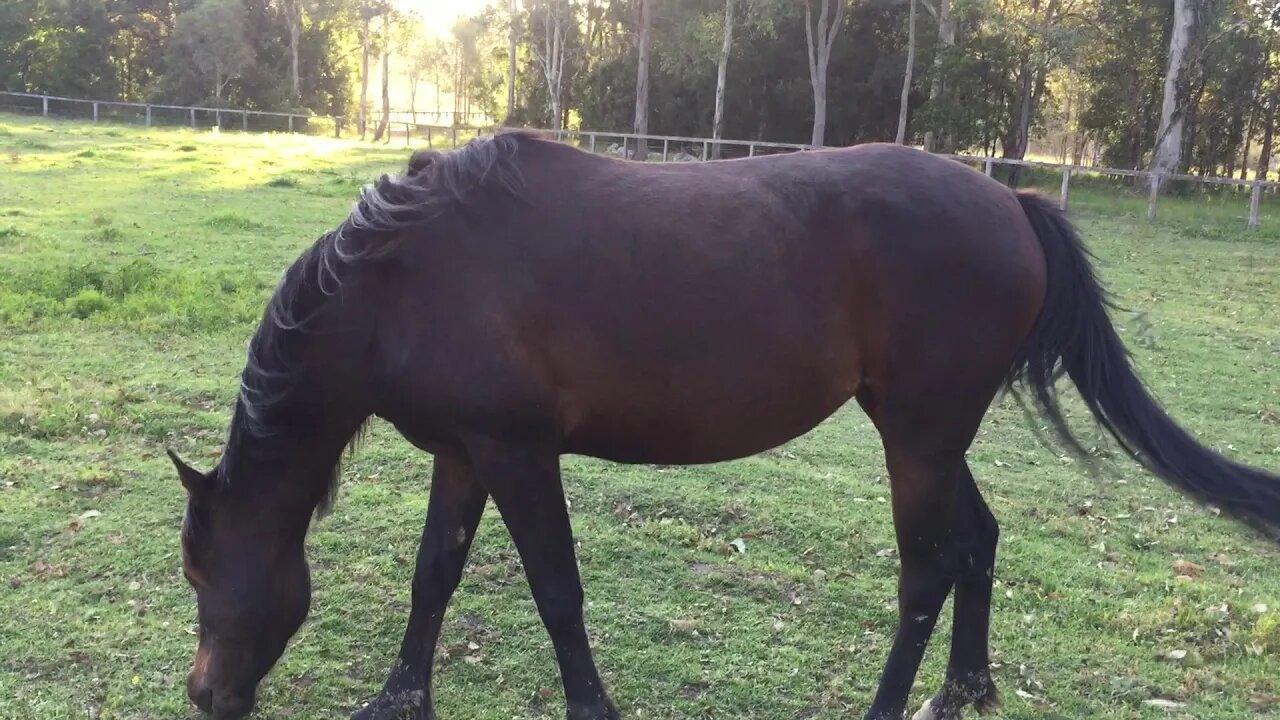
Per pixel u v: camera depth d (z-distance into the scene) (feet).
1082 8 105.60
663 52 117.39
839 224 8.38
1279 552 14.14
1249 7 88.43
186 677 10.16
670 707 10.12
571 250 7.91
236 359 21.58
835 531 14.51
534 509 8.18
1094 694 10.60
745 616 11.98
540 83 151.64
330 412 8.69
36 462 15.51
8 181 50.14
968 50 93.09
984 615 9.80
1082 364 9.05
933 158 9.00
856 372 8.72
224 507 8.72
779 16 105.81
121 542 13.03
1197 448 8.85
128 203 44.37
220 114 120.47
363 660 10.74
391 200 8.16
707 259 8.01
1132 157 99.45
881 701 8.89
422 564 9.34
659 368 8.07
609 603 12.14
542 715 9.92
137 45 146.72
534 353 7.96
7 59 126.31
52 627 10.89
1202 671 11.01
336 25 158.30
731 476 16.69
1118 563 13.94
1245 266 41.55
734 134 119.34
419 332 7.97
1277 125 103.86
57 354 21.12
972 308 8.48
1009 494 16.58
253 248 34.78
